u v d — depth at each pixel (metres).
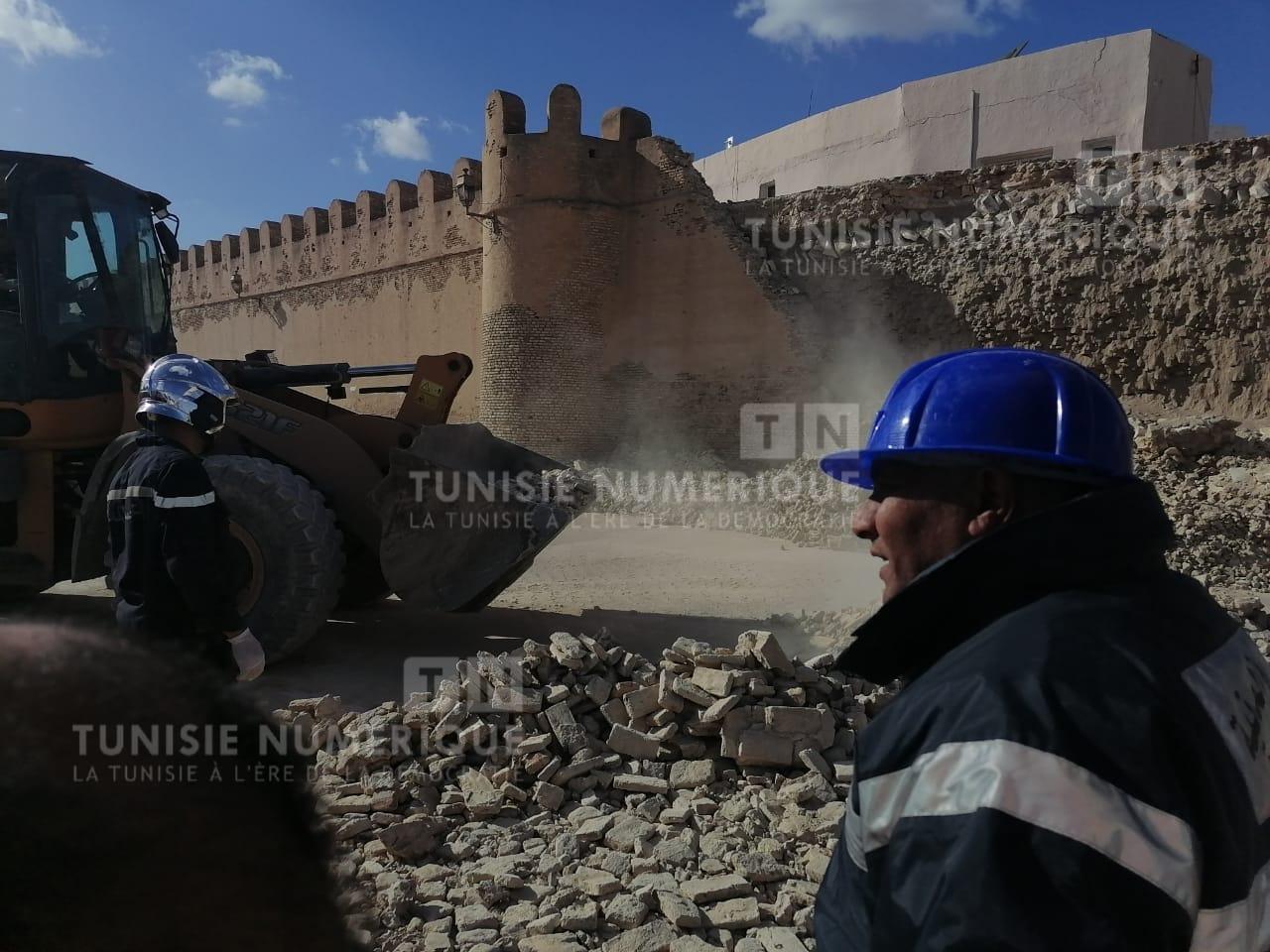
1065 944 0.83
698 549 13.23
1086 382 1.24
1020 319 20.20
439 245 28.09
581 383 22.70
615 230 22.89
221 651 3.25
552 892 3.30
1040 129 21.75
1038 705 0.94
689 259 22.09
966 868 0.88
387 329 30.67
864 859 1.08
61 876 0.48
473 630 7.54
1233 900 0.92
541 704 4.48
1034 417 1.19
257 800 0.60
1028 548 1.10
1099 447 1.18
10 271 6.54
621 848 3.62
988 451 1.17
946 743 0.97
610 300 22.98
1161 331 18.53
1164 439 13.79
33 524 6.48
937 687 1.04
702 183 22.11
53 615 0.73
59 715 0.52
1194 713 0.97
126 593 3.11
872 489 1.43
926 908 0.92
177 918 0.51
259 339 37.59
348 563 7.59
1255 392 17.30
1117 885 0.84
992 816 0.88
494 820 3.93
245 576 5.94
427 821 3.78
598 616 8.25
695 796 4.05
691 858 3.48
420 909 3.22
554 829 3.78
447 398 7.73
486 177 23.28
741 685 4.49
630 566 11.64
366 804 3.89
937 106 23.42
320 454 6.66
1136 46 20.28
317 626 6.05
